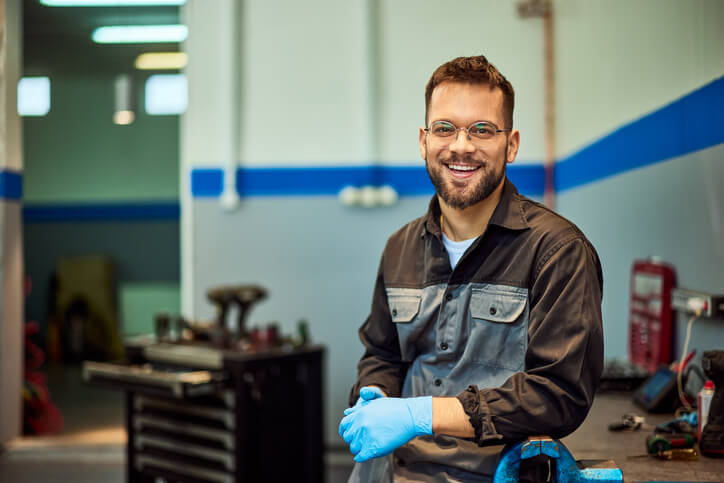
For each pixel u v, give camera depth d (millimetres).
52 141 8047
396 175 4160
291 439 3123
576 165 3596
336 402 4195
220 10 4191
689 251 2271
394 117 4152
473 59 1461
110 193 8078
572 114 3658
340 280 4199
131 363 3262
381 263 1672
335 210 4199
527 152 4082
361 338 1723
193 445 3039
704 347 2176
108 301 7602
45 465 4027
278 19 4191
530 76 4070
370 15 4113
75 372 7012
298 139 4199
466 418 1288
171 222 8062
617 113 2941
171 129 8016
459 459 1413
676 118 2352
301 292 4215
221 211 4230
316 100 4188
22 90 7992
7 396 4258
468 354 1444
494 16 4082
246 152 4223
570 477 1296
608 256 3119
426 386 1528
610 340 3135
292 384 3141
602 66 3129
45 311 8008
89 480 3764
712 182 2094
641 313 2604
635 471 1496
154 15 6629
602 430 1883
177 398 2910
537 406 1246
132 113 5938
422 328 1531
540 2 4008
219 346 3094
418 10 4125
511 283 1404
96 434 4551
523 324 1391
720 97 2035
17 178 4387
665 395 2055
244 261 4227
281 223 4219
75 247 8062
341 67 4176
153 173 8047
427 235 1556
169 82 7977
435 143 1438
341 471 3879
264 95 4207
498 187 1477
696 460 1579
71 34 7117
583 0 3414
